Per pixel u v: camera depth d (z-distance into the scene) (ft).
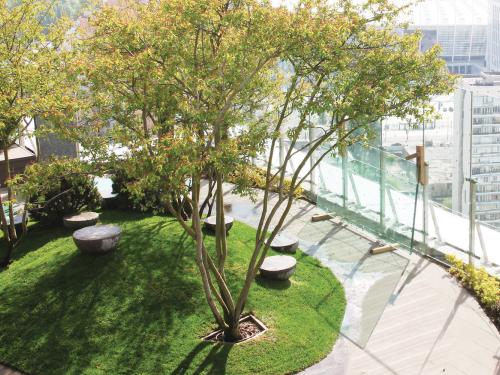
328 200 45.24
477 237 37.19
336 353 26.58
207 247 35.19
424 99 24.43
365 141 28.53
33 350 26.58
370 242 39.42
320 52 22.21
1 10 32.37
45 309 29.25
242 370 24.85
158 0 26.73
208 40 26.21
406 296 31.78
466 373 24.66
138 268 32.27
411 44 24.71
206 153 22.58
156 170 21.74
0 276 33.37
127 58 23.31
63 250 34.96
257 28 22.56
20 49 32.53
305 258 37.06
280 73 31.58
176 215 25.75
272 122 32.04
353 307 30.94
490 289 31.09
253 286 31.81
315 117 46.55
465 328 28.35
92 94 25.29
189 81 23.59
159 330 27.68
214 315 26.63
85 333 27.50
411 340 27.48
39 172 25.84
